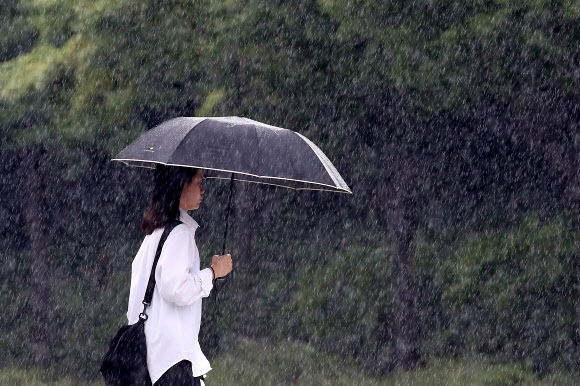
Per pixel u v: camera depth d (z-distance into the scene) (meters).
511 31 43.50
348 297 60.03
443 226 58.44
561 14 43.06
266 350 59.31
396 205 55.59
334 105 48.16
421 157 57.44
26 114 50.50
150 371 14.52
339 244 63.88
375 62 44.72
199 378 14.80
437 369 53.56
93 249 68.56
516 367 51.72
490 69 44.16
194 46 48.12
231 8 47.84
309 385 53.72
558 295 52.41
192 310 14.78
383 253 60.69
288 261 64.81
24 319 67.31
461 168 57.78
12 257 70.31
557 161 53.94
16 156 68.19
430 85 44.28
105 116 50.59
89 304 66.50
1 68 50.56
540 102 48.66
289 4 46.56
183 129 15.25
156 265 14.58
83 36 49.50
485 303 53.97
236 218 66.19
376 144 54.00
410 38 44.06
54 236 68.56
